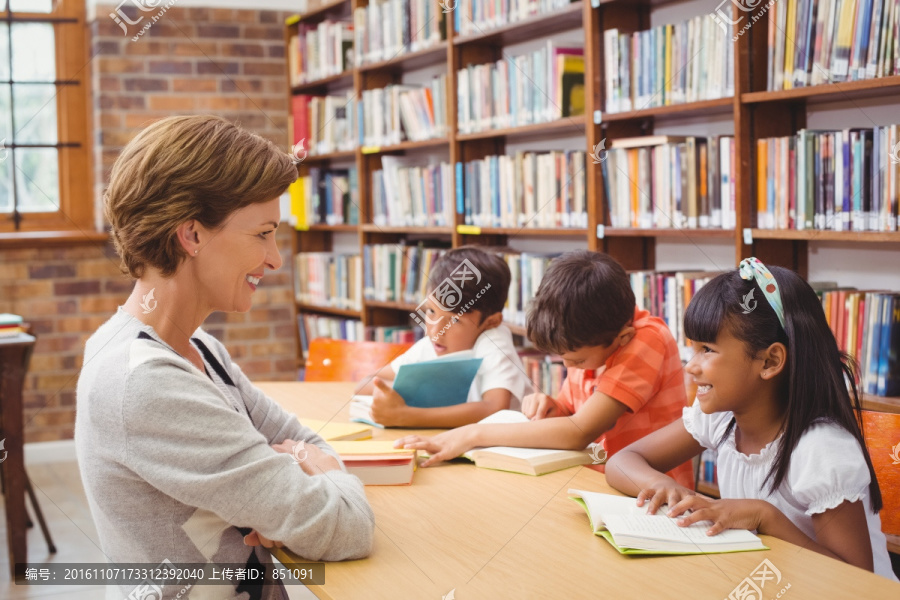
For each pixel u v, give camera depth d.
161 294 1.08
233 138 1.07
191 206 1.04
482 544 1.12
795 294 1.19
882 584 0.95
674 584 0.97
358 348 2.53
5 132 4.20
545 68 2.84
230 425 1.03
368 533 1.08
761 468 1.25
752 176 2.22
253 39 4.54
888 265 2.07
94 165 4.32
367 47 3.92
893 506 1.37
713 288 1.23
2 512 3.25
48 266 4.15
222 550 1.08
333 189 4.38
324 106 4.35
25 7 4.20
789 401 1.18
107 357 1.03
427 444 1.56
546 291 1.63
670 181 2.44
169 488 0.99
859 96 2.05
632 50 2.55
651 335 1.65
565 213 2.82
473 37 3.18
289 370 4.76
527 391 2.04
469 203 3.29
